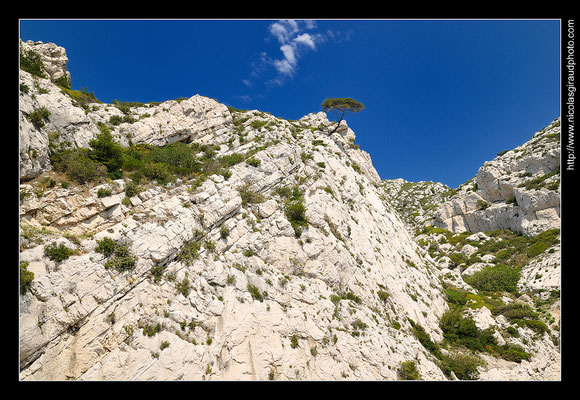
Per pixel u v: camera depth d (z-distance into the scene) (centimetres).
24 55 2900
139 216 1994
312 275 2742
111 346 1488
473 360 2805
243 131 4622
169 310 1734
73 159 2200
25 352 1261
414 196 15125
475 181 8625
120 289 1630
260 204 2920
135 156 3084
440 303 4119
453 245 7519
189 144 4069
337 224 3447
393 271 3869
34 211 1773
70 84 3781
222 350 1803
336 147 5191
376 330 2662
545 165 6969
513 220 6969
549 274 4650
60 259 1494
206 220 2328
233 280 2136
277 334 2066
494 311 4006
